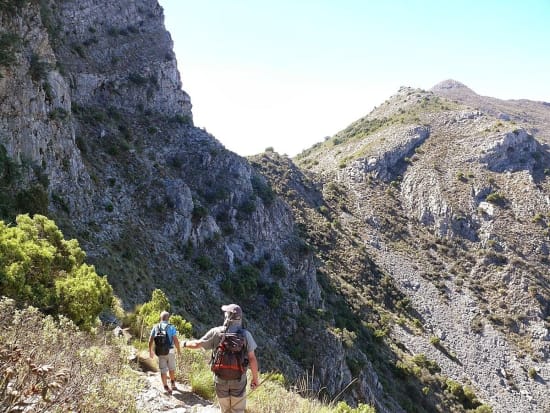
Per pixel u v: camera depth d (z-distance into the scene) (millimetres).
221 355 6977
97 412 6359
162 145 69500
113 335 14758
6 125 31766
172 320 22953
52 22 60594
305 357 51906
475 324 97938
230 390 7008
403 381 70062
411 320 96312
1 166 29859
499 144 141250
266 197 78250
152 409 9016
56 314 14273
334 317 73125
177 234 54281
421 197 135125
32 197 31641
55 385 5230
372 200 135875
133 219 49156
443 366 83750
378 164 147500
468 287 109188
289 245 75312
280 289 60438
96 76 65875
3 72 32125
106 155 54906
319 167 162625
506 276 109688
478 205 129125
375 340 77750
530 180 132375
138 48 77500
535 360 90812
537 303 101625
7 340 6590
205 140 75250
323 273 89062
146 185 55438
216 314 48125
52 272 16188
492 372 86312
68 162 40188
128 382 7949
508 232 120938
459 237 123875
